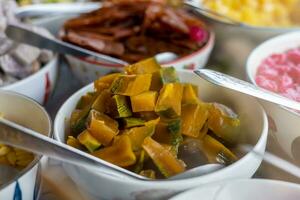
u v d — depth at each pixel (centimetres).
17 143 29
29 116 38
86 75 49
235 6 62
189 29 52
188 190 29
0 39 49
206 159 33
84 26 53
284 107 35
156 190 30
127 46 51
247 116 37
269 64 46
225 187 30
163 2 56
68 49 49
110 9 54
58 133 35
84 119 35
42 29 52
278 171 36
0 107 39
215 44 54
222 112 35
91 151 33
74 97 38
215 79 33
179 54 50
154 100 34
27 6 57
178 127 33
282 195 30
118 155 32
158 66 37
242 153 34
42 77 46
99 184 31
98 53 50
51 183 36
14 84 44
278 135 37
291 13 65
